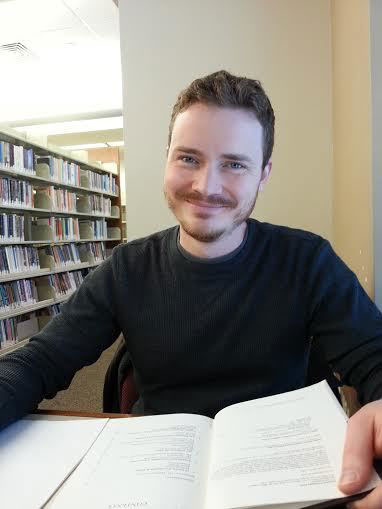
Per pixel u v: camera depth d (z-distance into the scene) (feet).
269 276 2.77
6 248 11.27
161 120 6.99
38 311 13.65
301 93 6.53
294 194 6.63
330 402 1.95
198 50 6.82
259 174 2.54
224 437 1.80
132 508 1.43
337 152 5.71
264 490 1.40
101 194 19.17
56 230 14.33
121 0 7.08
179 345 2.75
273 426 1.82
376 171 3.16
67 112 19.48
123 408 3.50
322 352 2.75
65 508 1.46
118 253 3.12
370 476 1.37
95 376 9.48
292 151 6.60
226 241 2.70
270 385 2.68
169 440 1.86
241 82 2.41
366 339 2.45
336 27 5.60
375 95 3.13
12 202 11.52
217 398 2.69
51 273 13.85
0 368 2.30
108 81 18.51
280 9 6.54
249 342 2.68
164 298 2.82
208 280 2.75
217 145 2.35
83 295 3.00
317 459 1.54
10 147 11.30
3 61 16.57
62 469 1.71
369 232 3.29
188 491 1.49
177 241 2.91
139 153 7.09
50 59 16.51
